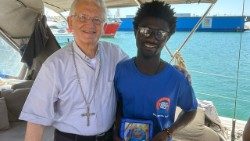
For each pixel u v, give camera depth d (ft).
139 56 4.52
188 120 5.00
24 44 17.26
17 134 10.82
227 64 31.27
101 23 4.88
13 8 15.23
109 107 5.00
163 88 4.54
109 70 5.08
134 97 4.62
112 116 5.12
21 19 15.93
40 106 4.64
